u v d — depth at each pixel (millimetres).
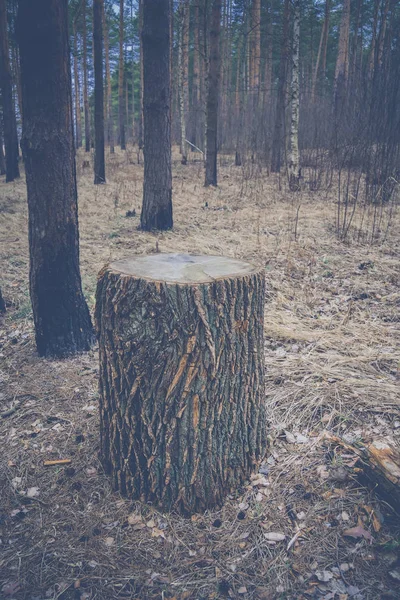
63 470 2949
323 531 2404
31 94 3824
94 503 2678
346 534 2361
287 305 5281
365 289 5555
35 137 3898
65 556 2359
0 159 21391
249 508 2594
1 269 6738
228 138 23625
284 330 4555
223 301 2365
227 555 2334
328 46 34469
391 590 2092
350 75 15328
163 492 2555
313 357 4070
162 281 2314
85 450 3111
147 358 2381
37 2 3631
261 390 2805
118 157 26000
